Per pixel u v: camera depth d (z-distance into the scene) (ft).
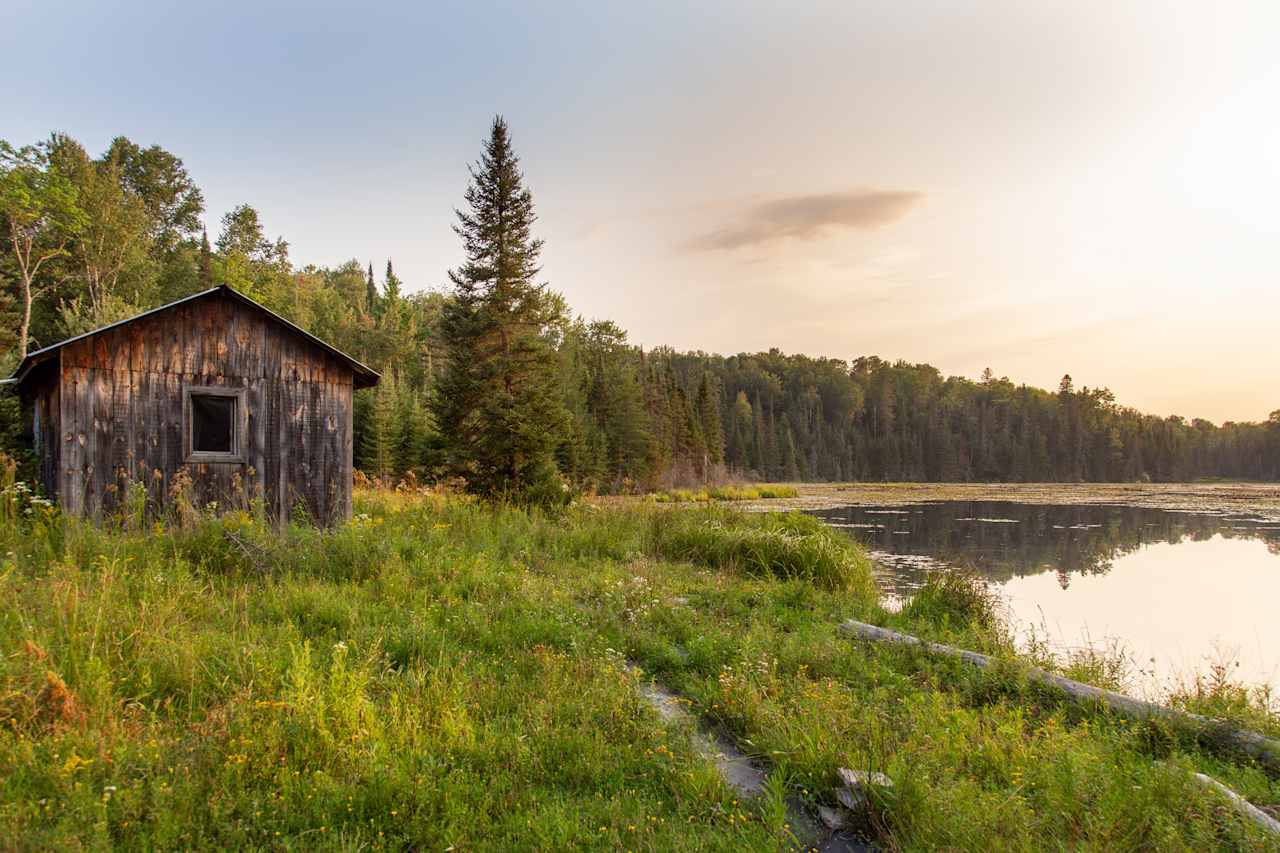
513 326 65.46
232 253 189.26
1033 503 155.43
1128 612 43.62
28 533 29.04
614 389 183.93
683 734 15.08
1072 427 390.63
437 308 297.94
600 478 153.07
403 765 12.29
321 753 12.66
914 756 13.52
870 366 536.83
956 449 377.30
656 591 28.19
